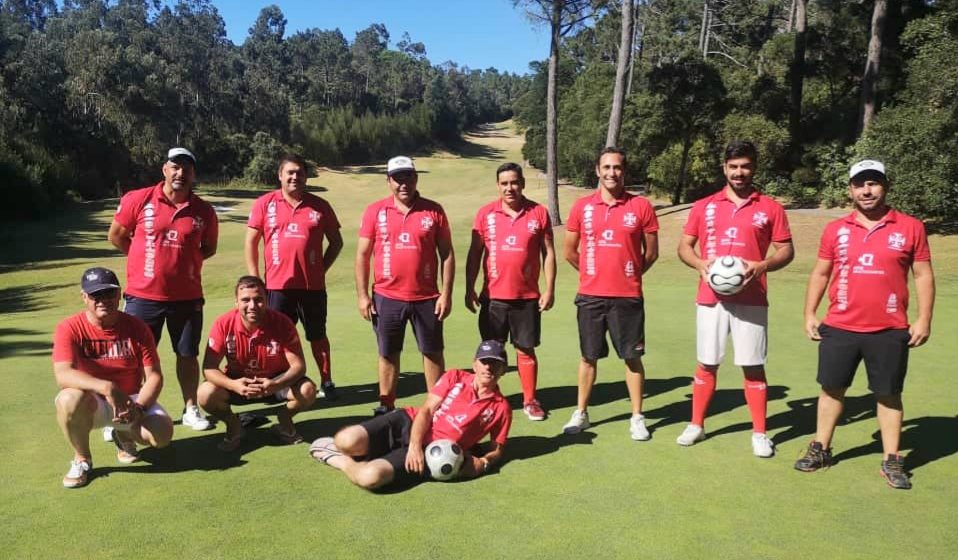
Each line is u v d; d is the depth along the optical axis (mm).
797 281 12828
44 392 5887
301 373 4660
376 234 5211
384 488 3996
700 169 31016
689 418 5336
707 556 3279
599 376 6562
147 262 4949
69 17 81562
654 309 9852
